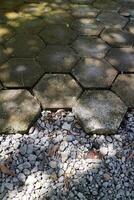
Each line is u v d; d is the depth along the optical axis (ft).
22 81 3.43
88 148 2.87
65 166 2.72
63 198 2.50
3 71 3.54
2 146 2.85
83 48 3.94
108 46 4.00
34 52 3.84
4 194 2.51
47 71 3.58
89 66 3.67
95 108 3.18
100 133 3.00
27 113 3.10
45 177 2.63
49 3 4.78
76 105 3.21
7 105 3.17
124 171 2.70
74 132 3.01
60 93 3.33
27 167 2.69
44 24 4.31
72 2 4.83
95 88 3.42
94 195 2.52
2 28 4.19
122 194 2.54
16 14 4.48
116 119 3.09
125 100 3.30
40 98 3.26
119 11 4.69
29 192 2.53
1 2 4.73
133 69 3.68
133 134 3.02
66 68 3.63
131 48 4.00
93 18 4.50
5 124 2.99
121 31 4.29
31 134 2.97
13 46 3.90
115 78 3.55
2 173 2.64
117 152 2.85
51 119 3.11
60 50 3.88
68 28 4.26
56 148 2.85
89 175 2.66
